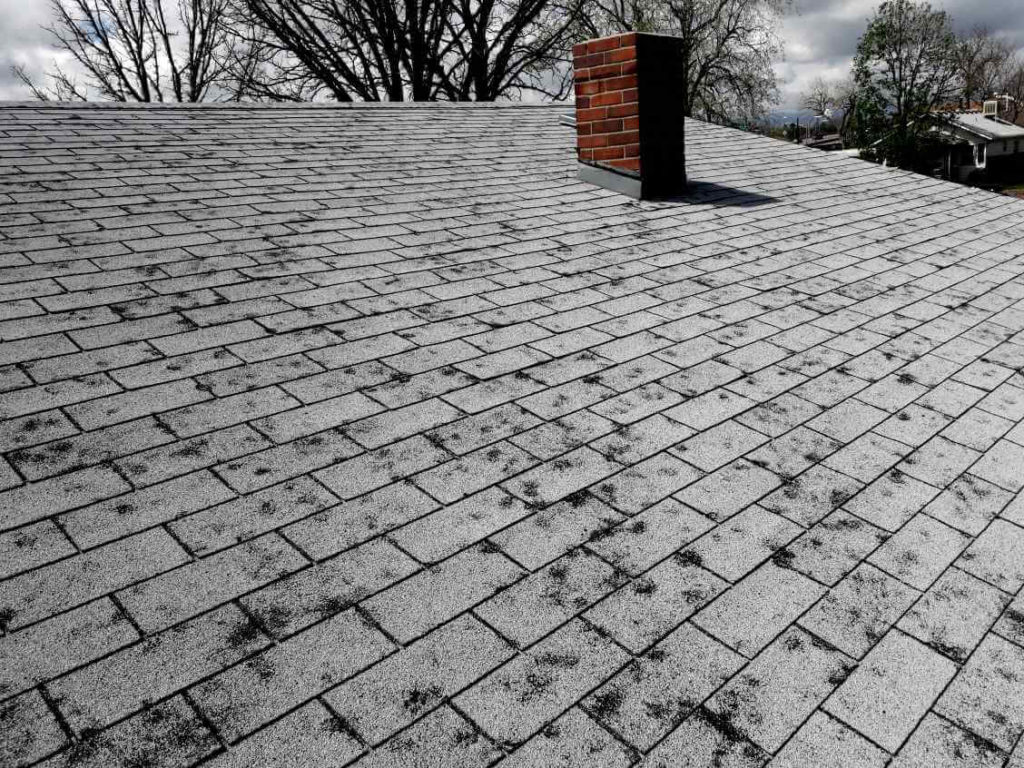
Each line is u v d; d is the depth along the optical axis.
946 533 2.52
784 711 1.79
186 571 1.99
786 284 4.77
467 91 28.81
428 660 1.82
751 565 2.27
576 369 3.37
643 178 6.43
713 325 4.02
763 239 5.69
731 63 31.55
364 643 1.85
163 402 2.71
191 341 3.17
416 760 1.58
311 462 2.50
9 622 1.78
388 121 8.17
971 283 5.23
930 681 1.92
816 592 2.19
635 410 3.08
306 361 3.13
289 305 3.62
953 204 7.83
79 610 1.83
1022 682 1.94
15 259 3.69
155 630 1.80
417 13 27.44
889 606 2.17
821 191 7.56
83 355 2.93
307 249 4.35
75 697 1.62
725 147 9.23
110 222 4.35
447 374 3.19
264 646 1.80
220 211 4.79
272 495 2.32
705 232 5.70
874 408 3.31
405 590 2.03
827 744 1.72
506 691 1.76
